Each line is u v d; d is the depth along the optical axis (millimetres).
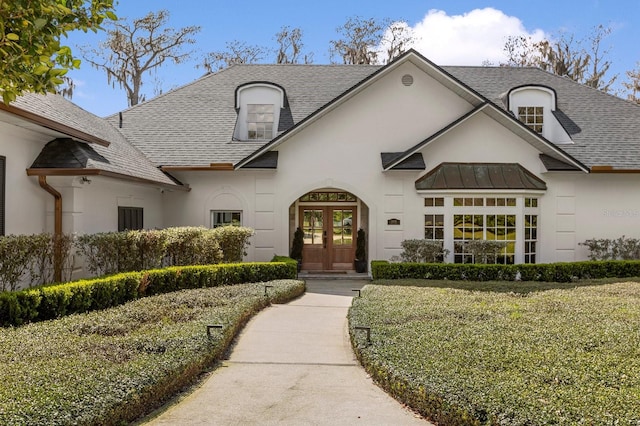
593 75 36750
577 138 18641
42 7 4680
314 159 17688
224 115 19406
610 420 3883
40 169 11094
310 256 20094
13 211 10617
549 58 37500
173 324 7820
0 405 4004
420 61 17250
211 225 17766
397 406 5402
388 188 17516
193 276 12508
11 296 7523
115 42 33031
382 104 17828
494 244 16297
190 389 5914
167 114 19641
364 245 19438
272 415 5105
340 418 5043
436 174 17297
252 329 9227
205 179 17688
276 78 21328
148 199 16438
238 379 6324
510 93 19391
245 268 14172
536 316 8328
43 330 6988
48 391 4383
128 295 10352
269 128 19266
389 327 7617
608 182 17781
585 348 6199
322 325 9695
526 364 5469
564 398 4367
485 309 9039
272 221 17641
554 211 17594
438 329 7371
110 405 4398
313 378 6406
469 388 4730
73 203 11742
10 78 4898
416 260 16453
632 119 19734
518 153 17547
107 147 14398
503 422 4066
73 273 11492
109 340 6531
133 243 11953
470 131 17500
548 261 17531
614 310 8930
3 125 10195
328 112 17688
